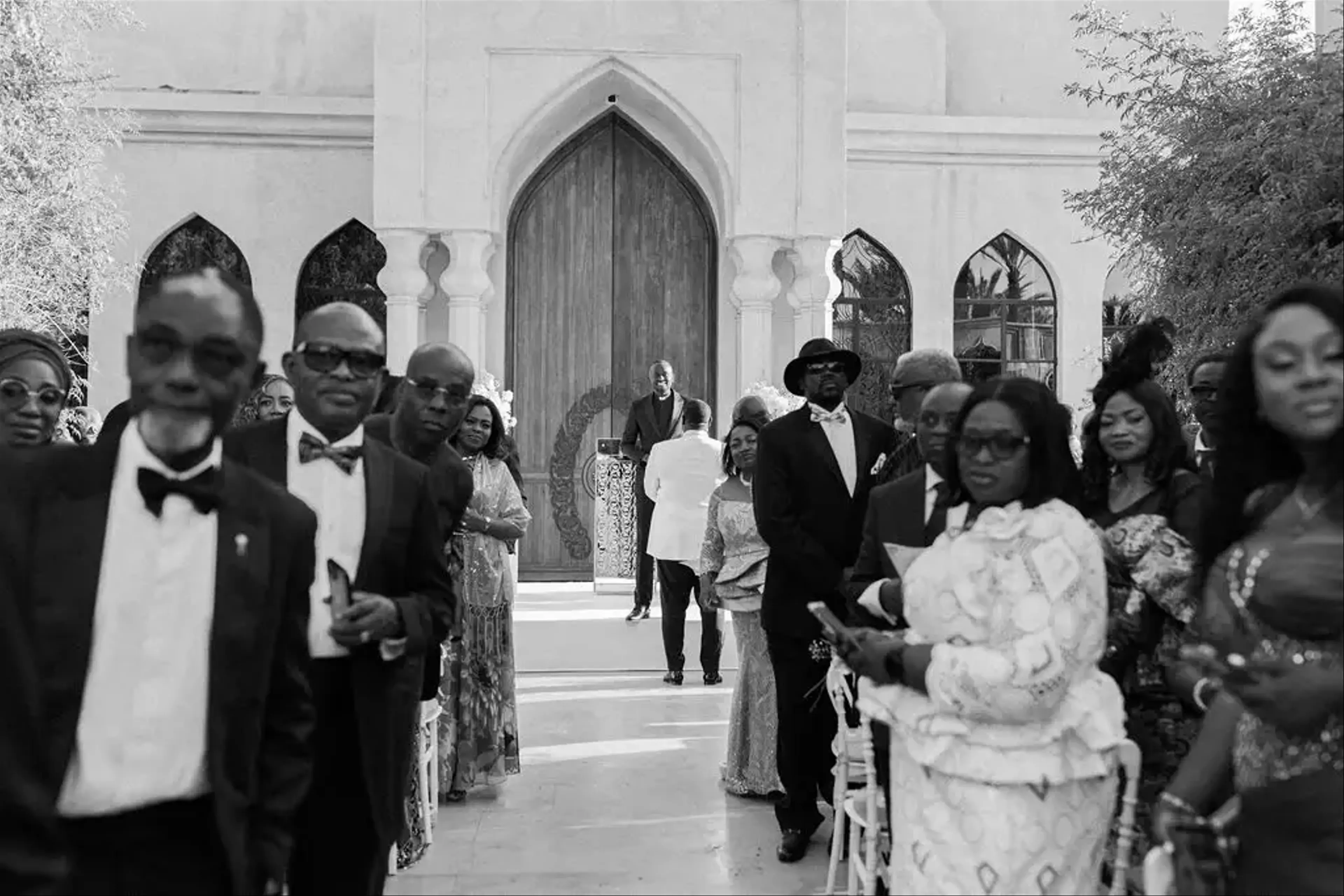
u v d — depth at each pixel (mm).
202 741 2398
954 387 4363
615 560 12180
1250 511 2764
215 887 2436
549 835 5969
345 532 3510
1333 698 2463
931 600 3172
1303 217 6316
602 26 12242
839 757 4656
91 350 13422
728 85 12367
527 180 13500
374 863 3467
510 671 6887
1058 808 3057
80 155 11953
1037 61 15188
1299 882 2514
